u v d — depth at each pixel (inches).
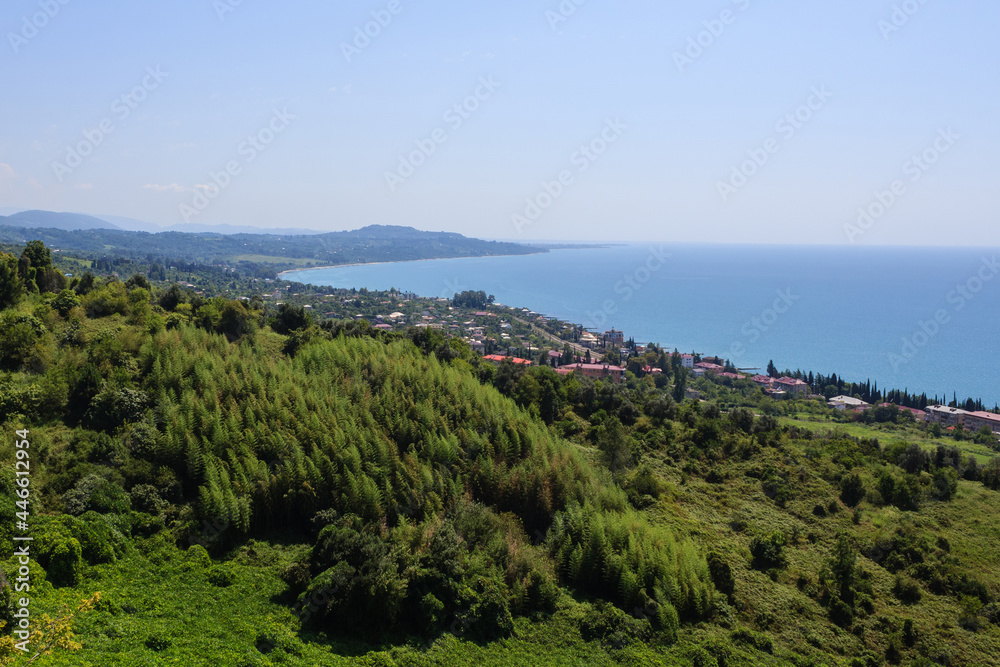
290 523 1469.0
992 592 1631.4
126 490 1360.7
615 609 1382.9
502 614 1295.5
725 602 1494.8
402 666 1109.1
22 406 1473.9
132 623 1016.9
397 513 1513.3
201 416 1577.3
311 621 1155.9
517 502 1691.7
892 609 1563.7
